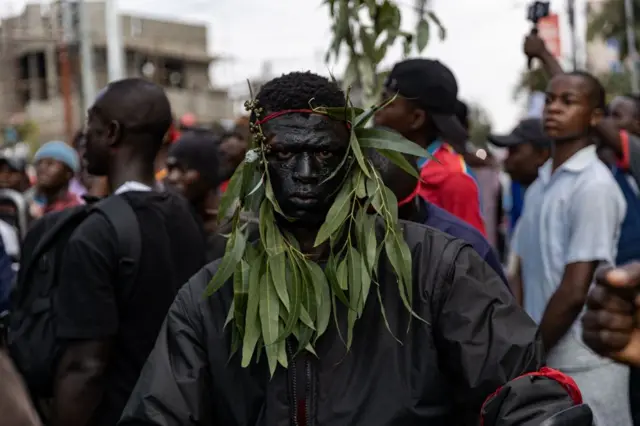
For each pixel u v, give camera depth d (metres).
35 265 2.95
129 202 2.87
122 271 2.78
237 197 2.04
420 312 1.95
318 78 2.01
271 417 1.94
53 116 33.78
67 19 17.67
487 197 5.92
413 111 3.48
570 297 3.27
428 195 3.47
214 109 38.06
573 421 1.69
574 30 6.27
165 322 2.09
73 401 2.71
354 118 1.98
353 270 1.95
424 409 1.90
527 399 1.78
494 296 1.96
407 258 1.94
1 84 35.12
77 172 6.23
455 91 3.55
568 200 3.42
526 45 4.19
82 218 2.97
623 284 1.37
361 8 3.39
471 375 1.88
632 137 3.71
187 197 4.54
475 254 2.03
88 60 17.59
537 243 3.59
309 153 1.96
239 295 1.99
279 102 1.97
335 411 1.91
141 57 36.50
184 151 4.50
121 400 2.80
